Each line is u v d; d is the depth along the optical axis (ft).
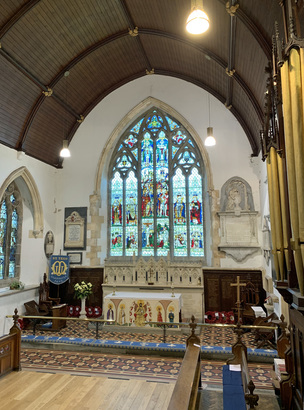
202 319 41.50
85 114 49.29
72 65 39.68
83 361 26.63
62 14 33.01
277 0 20.88
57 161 49.73
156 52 42.86
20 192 45.37
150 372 24.02
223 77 38.68
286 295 16.12
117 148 50.55
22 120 39.93
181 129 48.62
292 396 15.85
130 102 48.37
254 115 38.60
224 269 42.75
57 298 43.83
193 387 16.17
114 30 38.45
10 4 29.01
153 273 44.01
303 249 12.14
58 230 48.75
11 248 43.73
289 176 13.12
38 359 27.20
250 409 12.62
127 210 49.11
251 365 25.81
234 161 44.42
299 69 12.81
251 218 42.83
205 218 46.47
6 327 37.86
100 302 45.73
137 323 37.09
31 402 18.65
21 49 33.58
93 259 47.03
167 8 32.71
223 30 30.14
